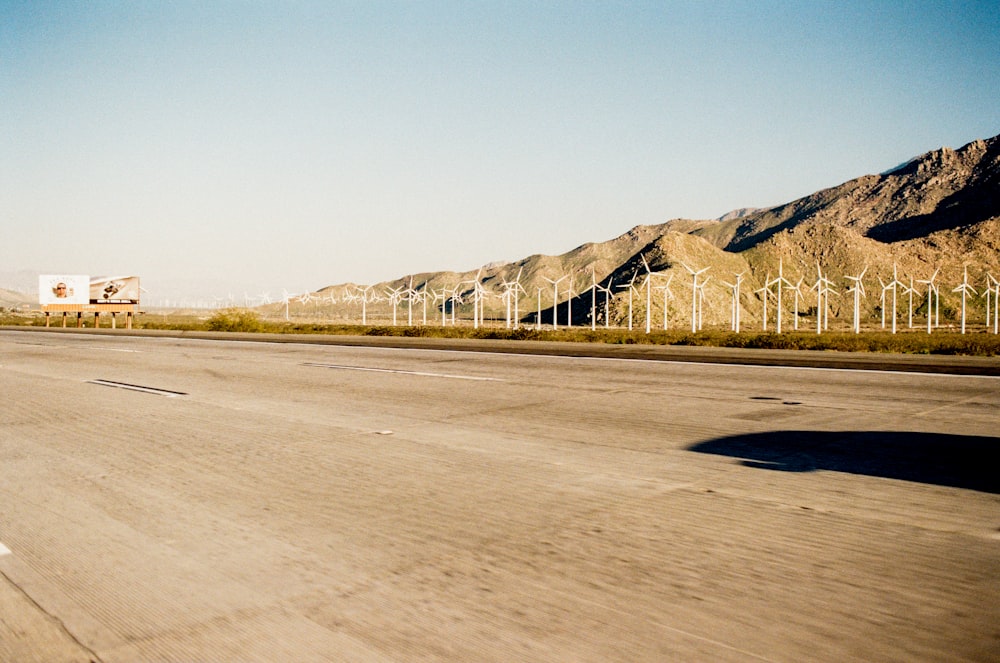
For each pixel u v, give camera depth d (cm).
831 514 556
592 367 1795
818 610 388
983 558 462
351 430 960
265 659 350
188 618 398
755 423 966
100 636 379
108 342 3391
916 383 1399
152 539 532
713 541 499
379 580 444
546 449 818
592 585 427
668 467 721
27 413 1168
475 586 430
